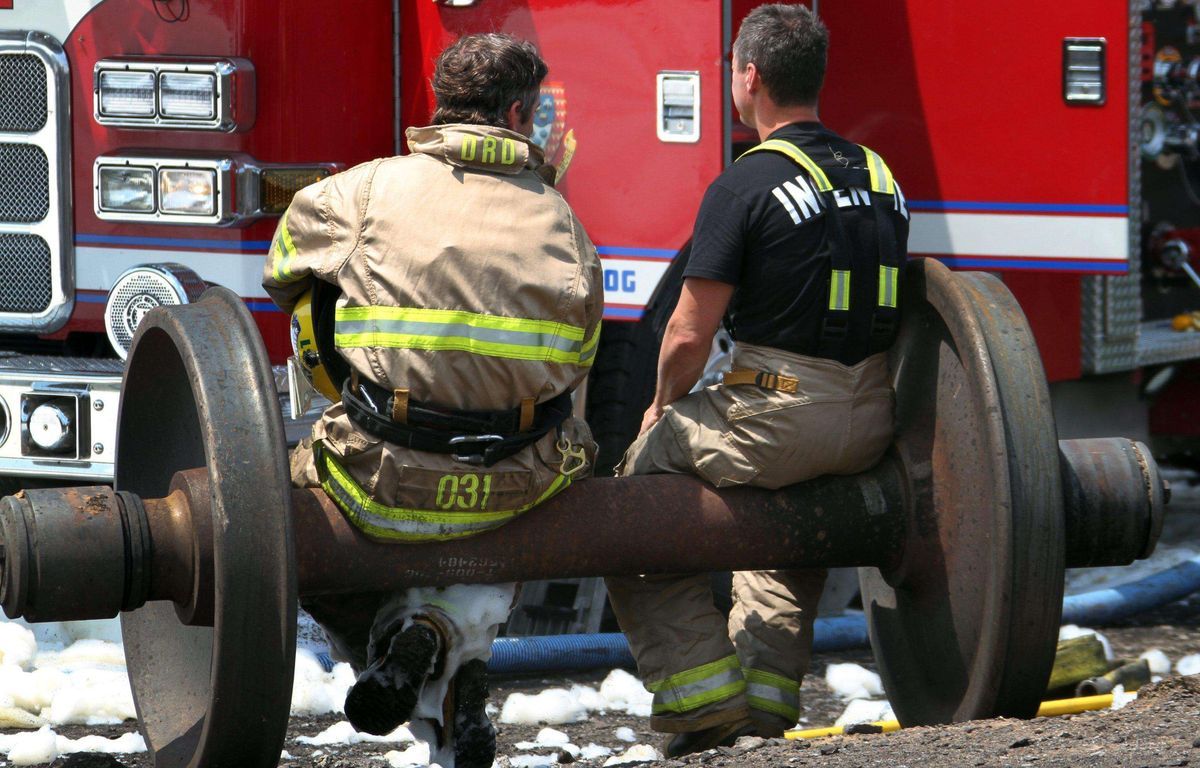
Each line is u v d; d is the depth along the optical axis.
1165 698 13.98
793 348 13.81
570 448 13.11
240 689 11.74
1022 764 11.77
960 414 13.66
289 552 11.59
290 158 18.33
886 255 13.89
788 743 13.47
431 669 12.55
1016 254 21.91
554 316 12.62
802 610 15.23
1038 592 12.88
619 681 18.70
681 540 13.55
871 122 22.28
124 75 18.44
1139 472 14.03
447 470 12.41
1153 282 31.16
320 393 13.44
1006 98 21.73
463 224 12.38
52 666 18.31
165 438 14.54
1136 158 26.39
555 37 18.94
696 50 18.30
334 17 18.59
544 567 13.16
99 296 19.23
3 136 19.58
